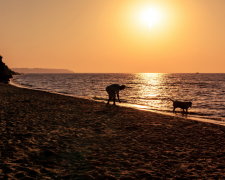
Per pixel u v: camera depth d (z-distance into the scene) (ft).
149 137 37.55
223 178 22.25
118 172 23.12
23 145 30.40
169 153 29.78
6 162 24.34
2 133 35.68
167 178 22.07
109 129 42.22
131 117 55.67
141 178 21.88
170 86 253.24
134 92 166.61
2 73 222.28
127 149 30.89
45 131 38.47
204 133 41.47
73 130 40.19
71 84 266.98
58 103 78.13
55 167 23.77
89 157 27.25
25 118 48.78
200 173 23.45
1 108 60.95
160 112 70.44
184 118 57.21
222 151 31.07
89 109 66.44
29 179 20.56
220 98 125.29
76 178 21.26
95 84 268.62
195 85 272.51
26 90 130.93
